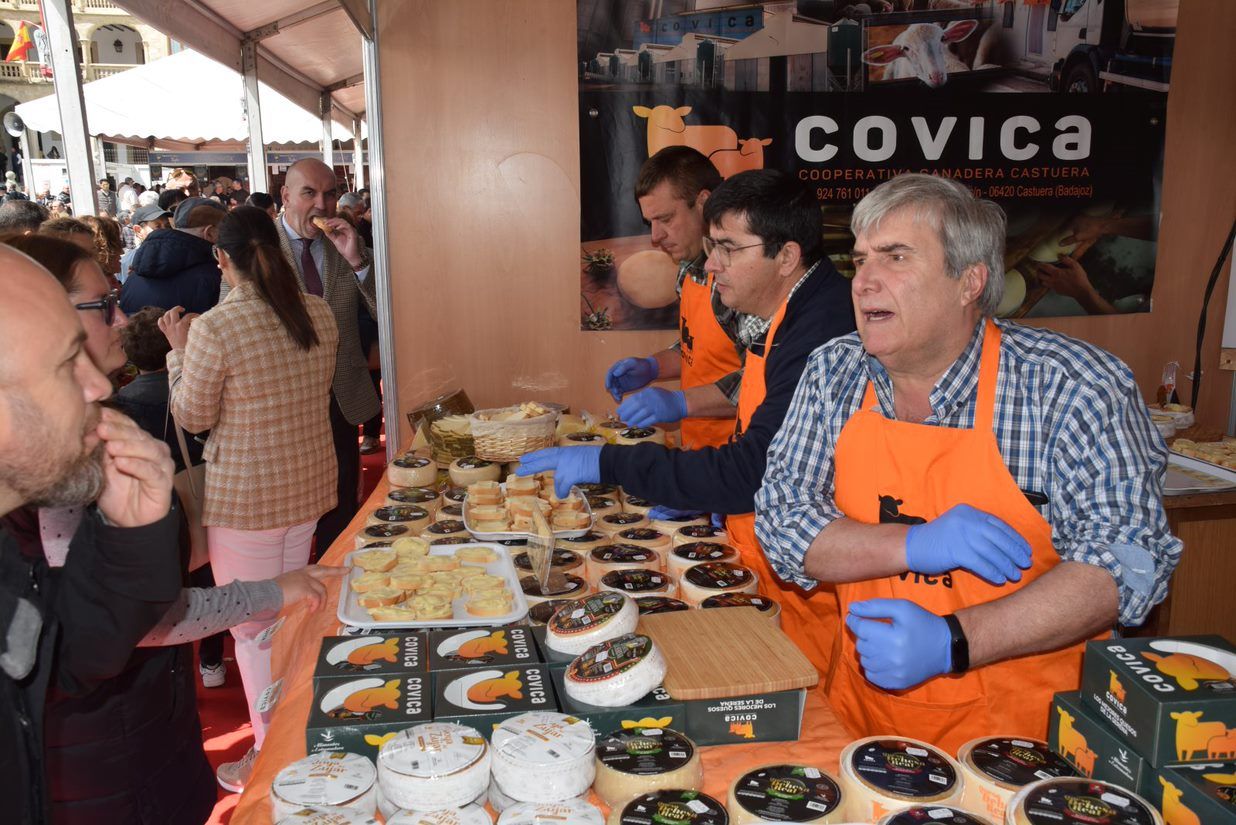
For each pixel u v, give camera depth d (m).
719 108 3.57
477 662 1.46
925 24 3.57
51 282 0.90
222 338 2.48
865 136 3.63
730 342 2.70
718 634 1.55
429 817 1.12
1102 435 1.41
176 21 4.05
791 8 3.52
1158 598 1.35
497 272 3.65
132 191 12.26
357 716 1.30
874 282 1.40
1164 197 3.81
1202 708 1.04
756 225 1.96
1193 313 3.92
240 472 2.60
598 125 3.56
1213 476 2.83
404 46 3.48
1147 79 3.72
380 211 3.54
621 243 3.64
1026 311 3.83
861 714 1.75
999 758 1.19
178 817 1.56
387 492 2.83
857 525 1.55
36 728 1.04
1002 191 3.73
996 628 1.29
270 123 8.83
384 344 3.64
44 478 0.89
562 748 1.18
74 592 1.15
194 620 1.59
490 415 3.00
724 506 1.89
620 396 3.06
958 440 1.50
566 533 2.24
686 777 1.21
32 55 35.16
